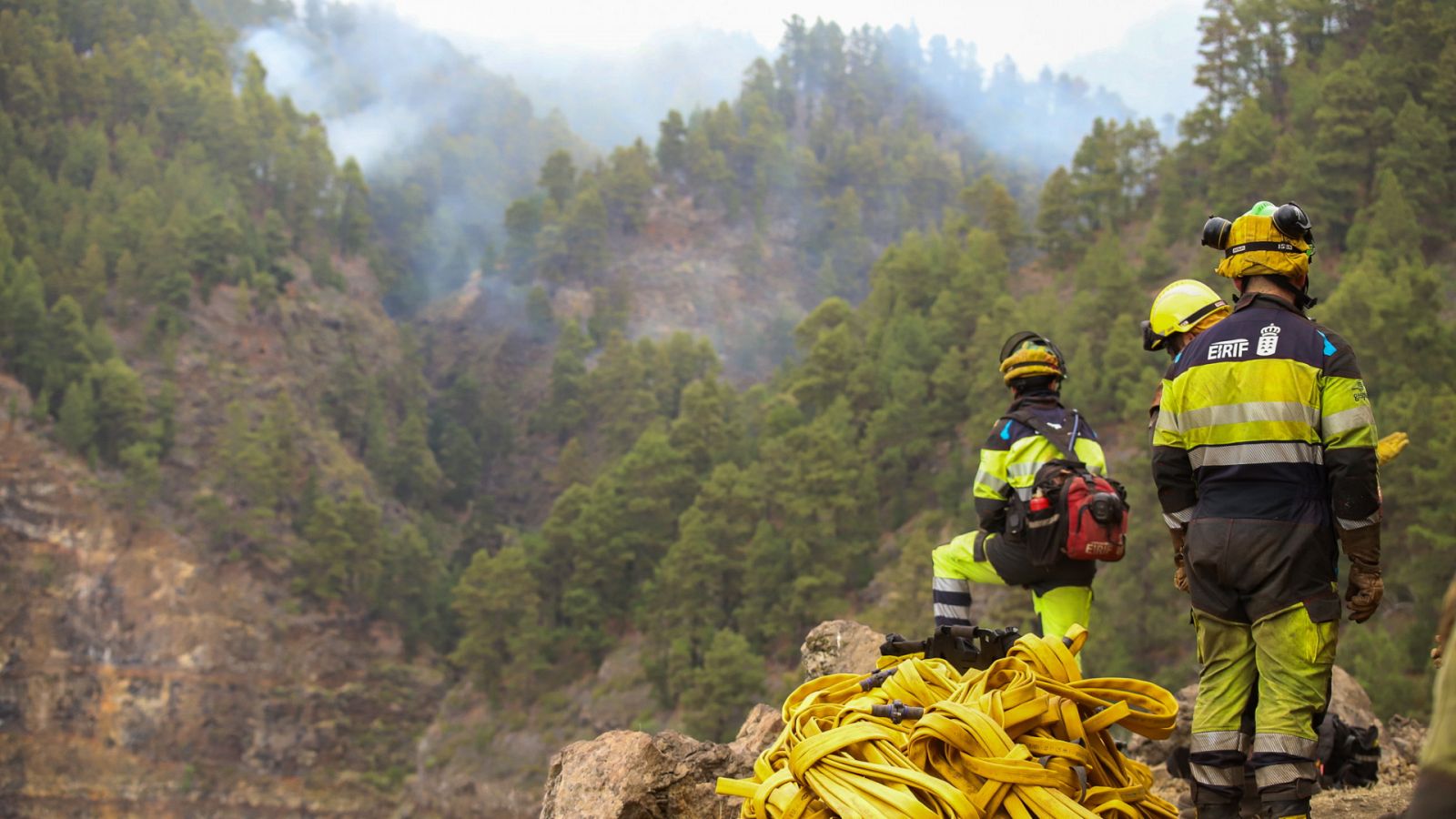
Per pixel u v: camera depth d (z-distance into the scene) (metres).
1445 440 76.44
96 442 173.38
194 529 170.12
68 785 151.00
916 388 142.75
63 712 155.12
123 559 163.00
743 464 167.12
